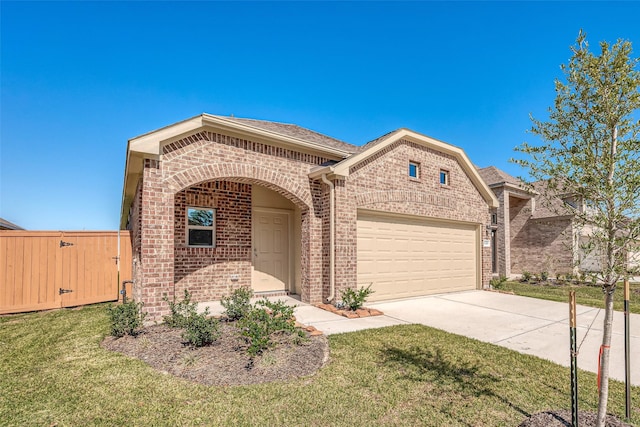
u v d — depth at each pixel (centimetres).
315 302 885
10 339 607
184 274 902
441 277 1149
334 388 401
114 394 383
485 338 622
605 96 284
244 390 394
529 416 344
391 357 504
